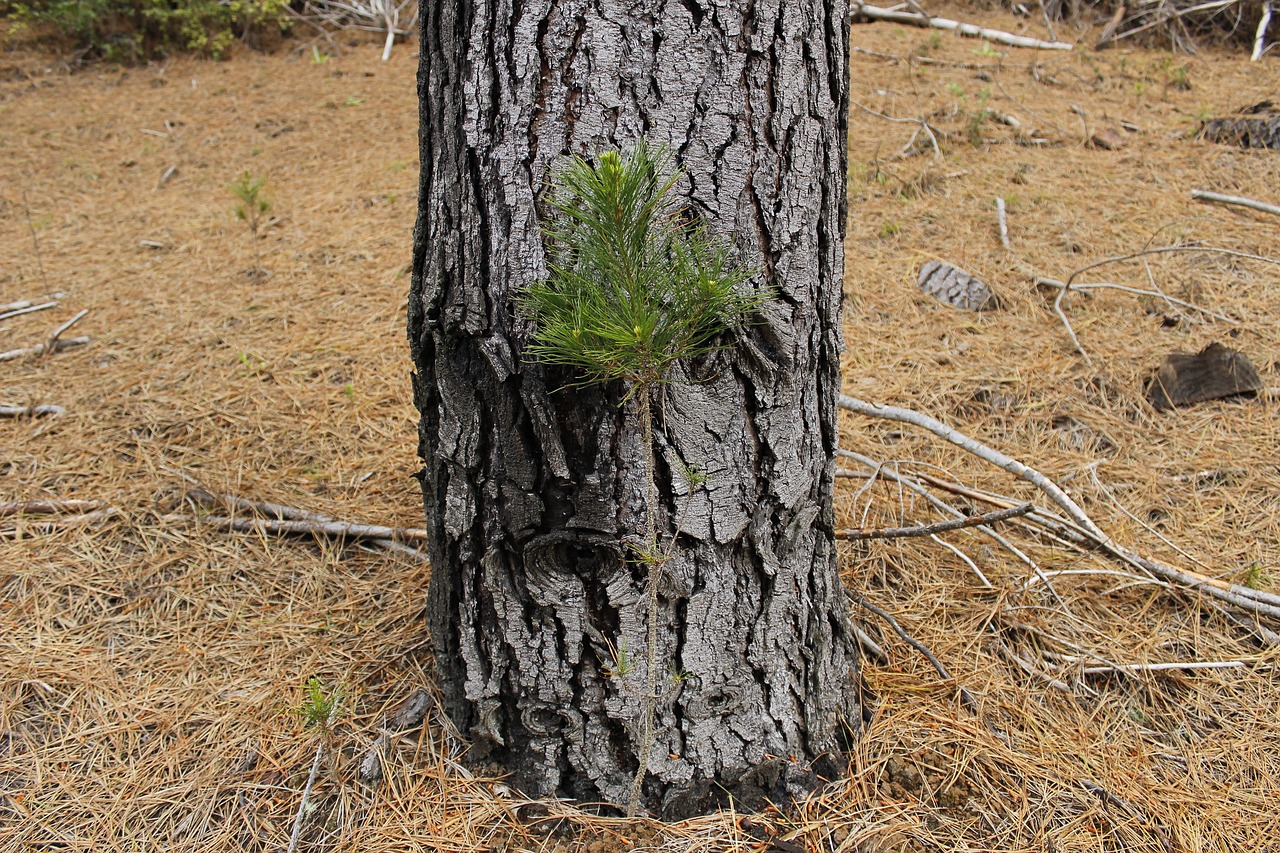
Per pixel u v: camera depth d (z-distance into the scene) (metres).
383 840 2.10
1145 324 4.23
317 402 3.80
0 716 2.46
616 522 1.88
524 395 1.81
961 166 5.80
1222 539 3.07
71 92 7.89
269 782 2.26
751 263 1.79
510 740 2.19
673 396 1.79
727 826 2.12
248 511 3.18
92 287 4.80
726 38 1.66
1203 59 8.04
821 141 1.83
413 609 2.75
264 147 6.66
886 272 4.73
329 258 5.03
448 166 1.80
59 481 3.34
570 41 1.65
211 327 4.37
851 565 2.96
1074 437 3.56
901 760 2.28
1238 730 2.43
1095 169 5.73
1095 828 2.15
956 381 3.88
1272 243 4.82
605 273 1.55
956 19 8.96
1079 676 2.57
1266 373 3.85
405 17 9.43
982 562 2.98
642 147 1.54
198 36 8.52
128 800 2.24
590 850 2.05
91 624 2.77
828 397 2.06
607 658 2.02
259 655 2.65
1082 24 8.80
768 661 2.12
